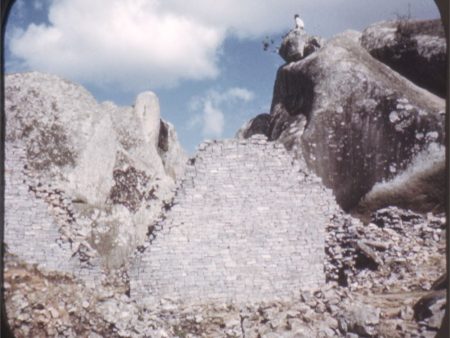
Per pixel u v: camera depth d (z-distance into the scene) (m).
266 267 9.47
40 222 9.39
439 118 9.45
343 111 9.88
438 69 9.53
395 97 9.70
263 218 9.62
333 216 9.73
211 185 9.66
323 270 9.53
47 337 8.81
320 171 9.87
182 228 9.48
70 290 9.12
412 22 9.79
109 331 8.96
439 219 9.36
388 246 9.41
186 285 9.33
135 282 9.29
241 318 9.10
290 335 8.81
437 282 8.97
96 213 9.81
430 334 8.35
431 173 9.45
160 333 8.98
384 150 9.67
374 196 9.67
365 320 8.62
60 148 9.91
